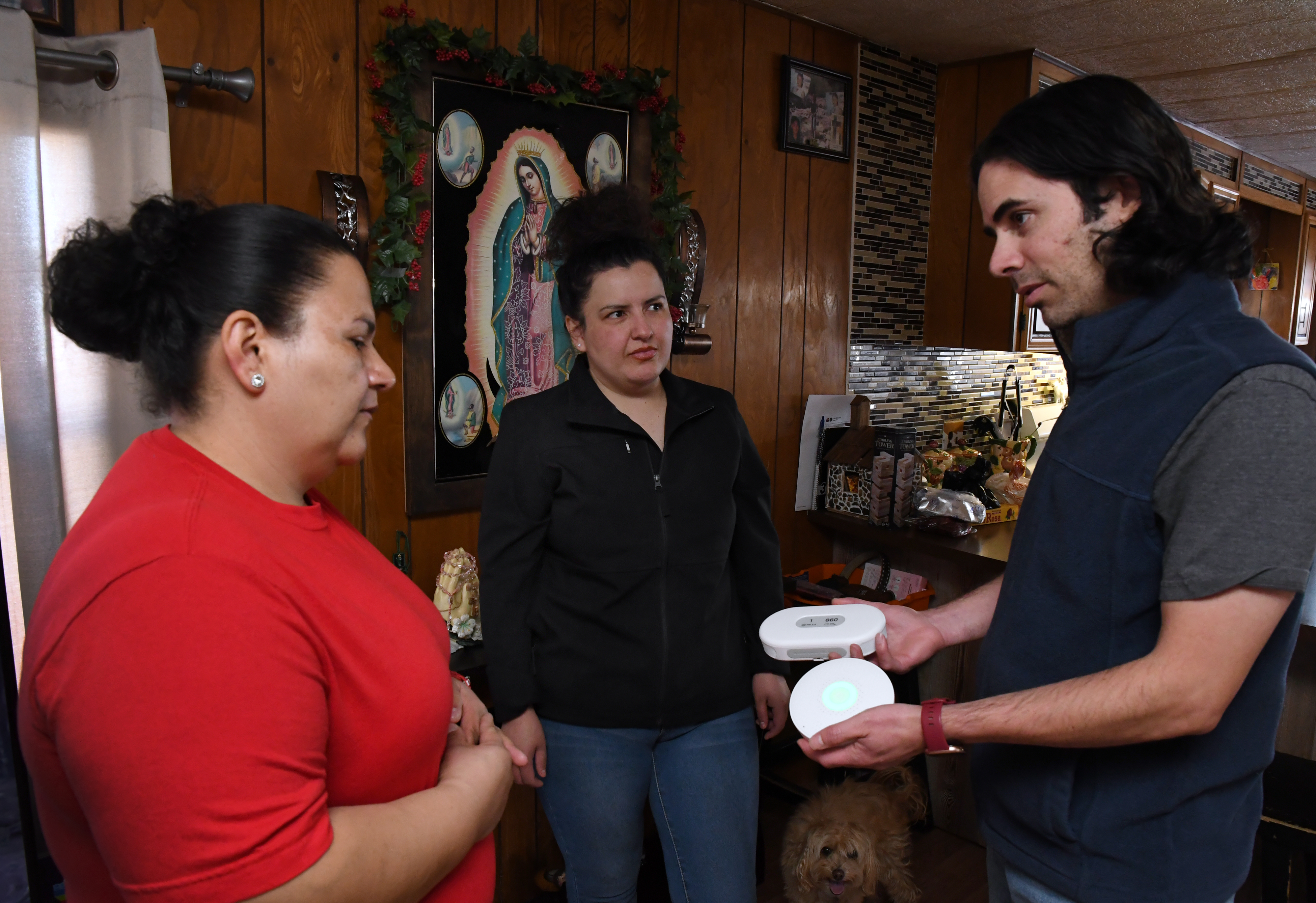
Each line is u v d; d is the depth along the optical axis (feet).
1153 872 3.00
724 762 4.91
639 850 4.96
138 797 1.87
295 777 2.03
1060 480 3.13
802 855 6.23
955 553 7.55
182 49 4.92
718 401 5.27
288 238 2.35
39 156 4.26
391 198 5.65
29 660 2.08
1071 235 2.99
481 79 6.10
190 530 2.08
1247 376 2.66
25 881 3.44
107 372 4.70
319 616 2.23
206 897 1.89
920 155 9.66
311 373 2.37
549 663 4.93
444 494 6.26
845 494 8.83
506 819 6.91
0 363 4.23
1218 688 2.65
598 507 4.81
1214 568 2.60
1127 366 3.00
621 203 4.85
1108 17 7.88
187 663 1.91
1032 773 3.25
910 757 3.19
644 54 7.19
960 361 10.89
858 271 9.23
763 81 8.11
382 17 5.71
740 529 5.40
